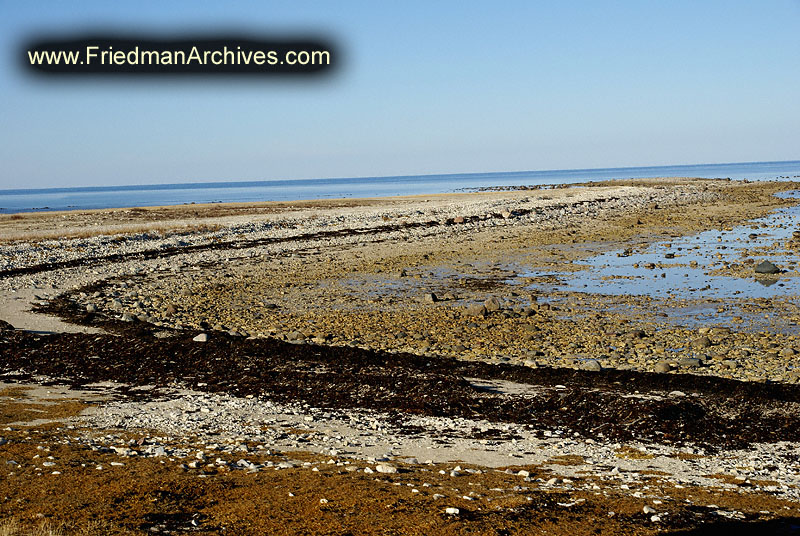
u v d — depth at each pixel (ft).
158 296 96.07
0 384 54.39
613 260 119.14
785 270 103.14
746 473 34.24
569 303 84.69
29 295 97.09
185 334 71.82
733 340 64.90
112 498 27.53
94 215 253.03
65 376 57.26
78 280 110.11
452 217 185.68
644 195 257.96
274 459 34.86
